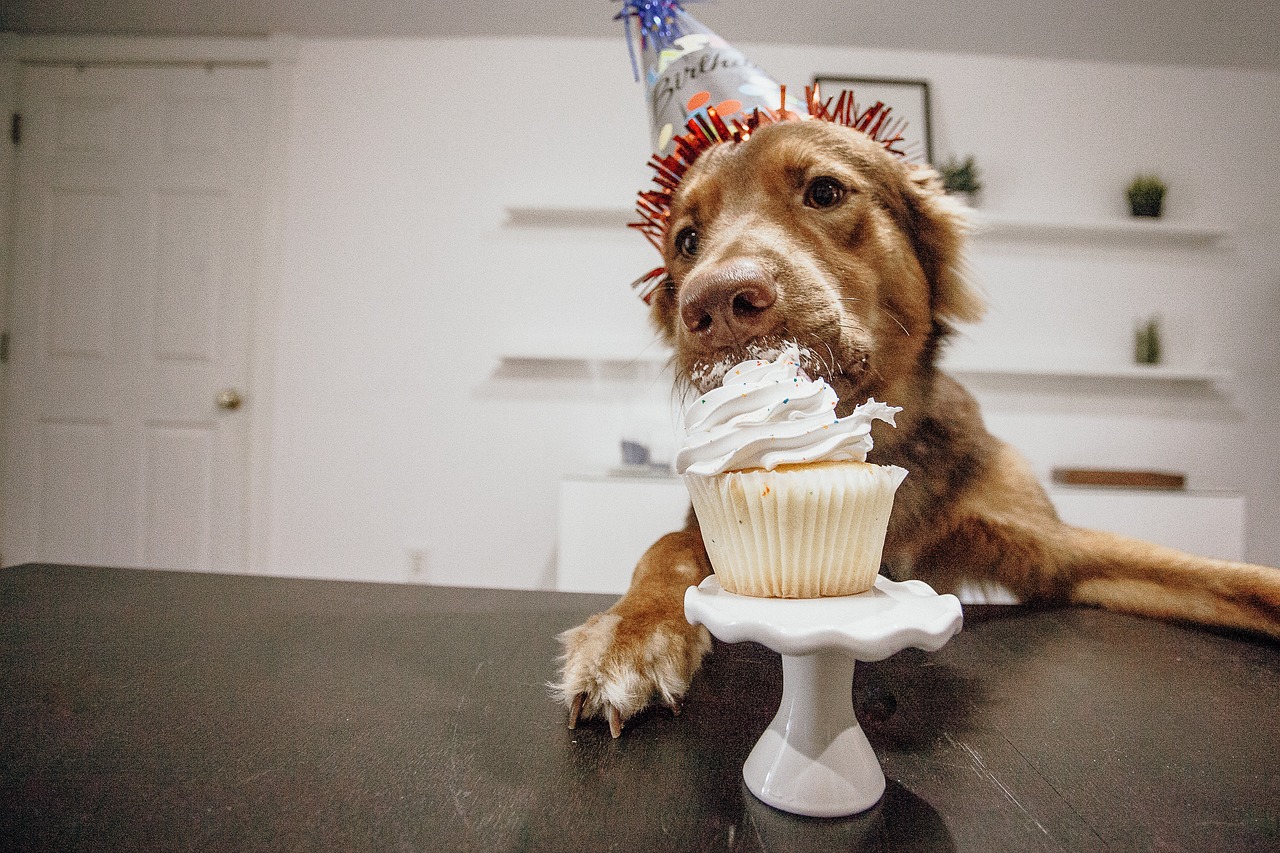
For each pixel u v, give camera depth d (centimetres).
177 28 265
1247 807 42
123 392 268
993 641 79
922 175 95
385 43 264
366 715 55
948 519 90
